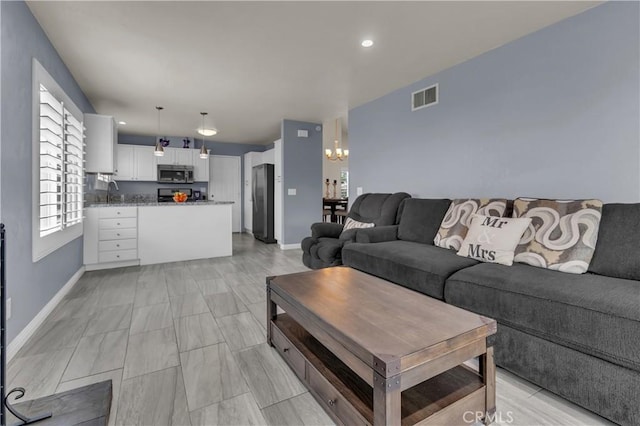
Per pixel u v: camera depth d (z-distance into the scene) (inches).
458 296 75.0
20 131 81.0
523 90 105.2
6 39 73.8
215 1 86.7
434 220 117.0
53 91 106.6
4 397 48.6
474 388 51.3
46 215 102.4
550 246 77.4
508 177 109.7
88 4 87.3
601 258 71.6
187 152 282.7
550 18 94.6
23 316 81.3
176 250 179.0
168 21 96.3
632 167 82.2
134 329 89.0
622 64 83.4
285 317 81.8
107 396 58.2
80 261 148.4
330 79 142.9
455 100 127.6
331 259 128.0
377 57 120.9
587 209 77.1
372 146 172.4
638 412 47.5
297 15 93.4
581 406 54.9
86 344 79.9
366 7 89.4
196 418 53.9
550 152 98.4
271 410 56.0
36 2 85.7
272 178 250.1
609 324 50.4
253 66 129.2
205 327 90.5
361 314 55.2
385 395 39.9
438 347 44.7
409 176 149.4
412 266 89.0
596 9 87.8
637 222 69.5
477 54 118.2
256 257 190.9
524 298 61.8
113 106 183.5
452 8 89.9
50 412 53.4
